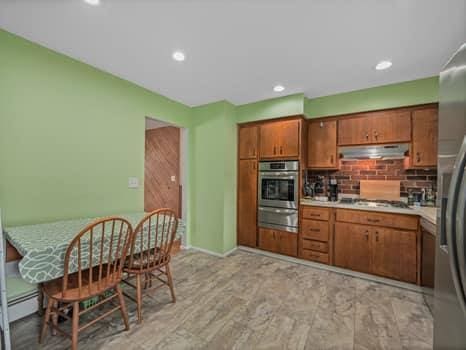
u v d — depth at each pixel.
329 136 2.99
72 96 2.08
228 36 1.74
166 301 2.02
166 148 4.43
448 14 1.46
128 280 2.29
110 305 1.95
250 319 1.77
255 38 1.76
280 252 3.06
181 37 1.75
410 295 2.14
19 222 1.78
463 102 0.96
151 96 2.86
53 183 1.97
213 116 3.28
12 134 1.73
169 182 4.40
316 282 2.40
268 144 3.18
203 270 2.70
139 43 1.84
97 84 2.28
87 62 2.16
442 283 1.12
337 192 3.11
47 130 1.92
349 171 3.10
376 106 2.66
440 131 1.18
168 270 2.00
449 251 0.96
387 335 1.60
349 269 2.60
